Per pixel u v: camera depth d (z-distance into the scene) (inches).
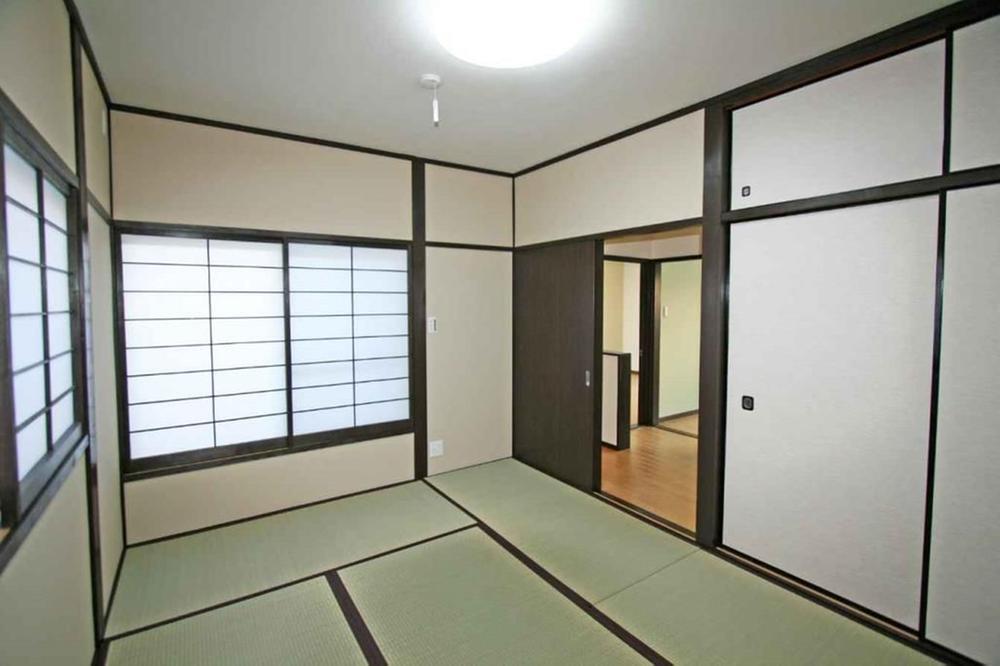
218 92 107.4
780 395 102.0
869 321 88.7
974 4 73.9
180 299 123.0
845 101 90.0
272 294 135.1
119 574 104.1
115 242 112.7
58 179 69.1
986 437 76.0
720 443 112.7
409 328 157.8
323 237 139.7
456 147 146.6
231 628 87.5
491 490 150.9
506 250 176.6
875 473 88.5
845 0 74.6
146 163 115.5
